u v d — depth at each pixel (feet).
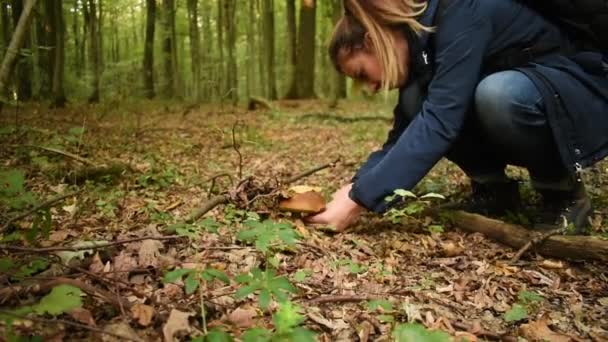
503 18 8.32
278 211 9.37
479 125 9.07
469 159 10.06
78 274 6.25
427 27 8.48
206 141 25.94
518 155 8.87
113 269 6.68
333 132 33.40
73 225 9.21
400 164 8.38
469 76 8.35
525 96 8.16
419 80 9.22
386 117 41.60
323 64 84.89
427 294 6.97
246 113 47.06
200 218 9.23
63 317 5.32
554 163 8.82
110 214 10.04
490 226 9.12
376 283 7.21
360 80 9.50
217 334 4.66
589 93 8.16
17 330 4.86
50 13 40.09
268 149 24.57
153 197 12.00
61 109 39.70
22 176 7.99
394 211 9.57
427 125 8.43
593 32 8.33
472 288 7.23
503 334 5.86
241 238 6.33
